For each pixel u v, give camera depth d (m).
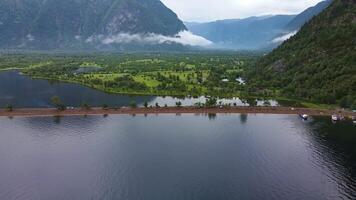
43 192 181.12
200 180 193.38
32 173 199.25
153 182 191.00
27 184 188.12
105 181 191.62
